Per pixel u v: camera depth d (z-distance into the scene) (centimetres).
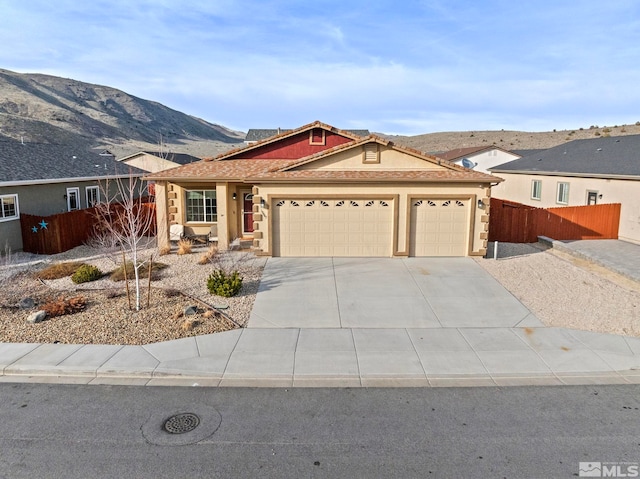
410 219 1673
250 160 2083
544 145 8575
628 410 697
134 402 711
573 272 1502
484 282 1386
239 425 645
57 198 2130
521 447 596
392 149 1716
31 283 1377
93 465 551
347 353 908
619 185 2134
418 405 710
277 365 848
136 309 1109
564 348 936
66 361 843
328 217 1675
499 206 2234
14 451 578
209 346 927
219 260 1548
